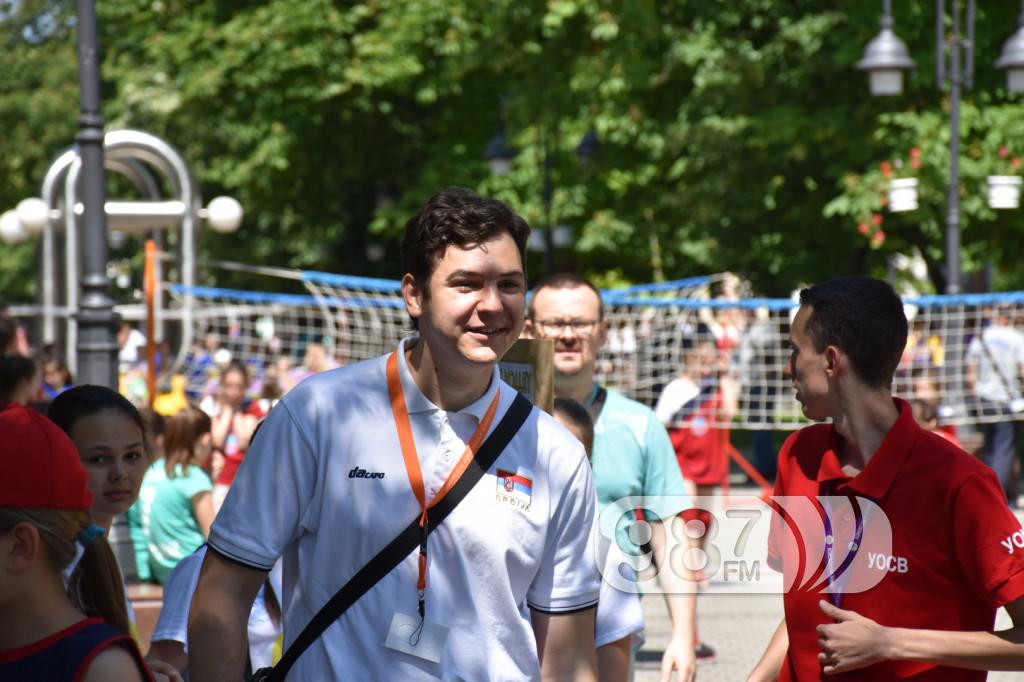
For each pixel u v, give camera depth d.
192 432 7.08
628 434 5.12
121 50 33.91
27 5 42.47
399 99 29.38
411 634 2.99
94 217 9.69
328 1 26.44
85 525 2.85
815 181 21.05
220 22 27.89
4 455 2.72
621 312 16.86
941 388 15.41
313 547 3.08
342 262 32.41
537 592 3.24
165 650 4.14
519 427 3.15
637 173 24.83
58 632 2.71
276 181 29.78
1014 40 16.19
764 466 18.59
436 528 3.04
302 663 3.04
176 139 33.88
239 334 19.08
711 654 8.86
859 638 3.31
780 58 20.48
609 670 3.84
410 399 3.09
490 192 27.28
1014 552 3.25
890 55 16.14
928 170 18.22
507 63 23.38
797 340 3.58
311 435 3.07
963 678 3.38
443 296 3.03
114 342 9.72
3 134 40.66
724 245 21.97
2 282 51.00
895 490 3.39
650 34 21.58
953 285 16.64
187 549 7.06
